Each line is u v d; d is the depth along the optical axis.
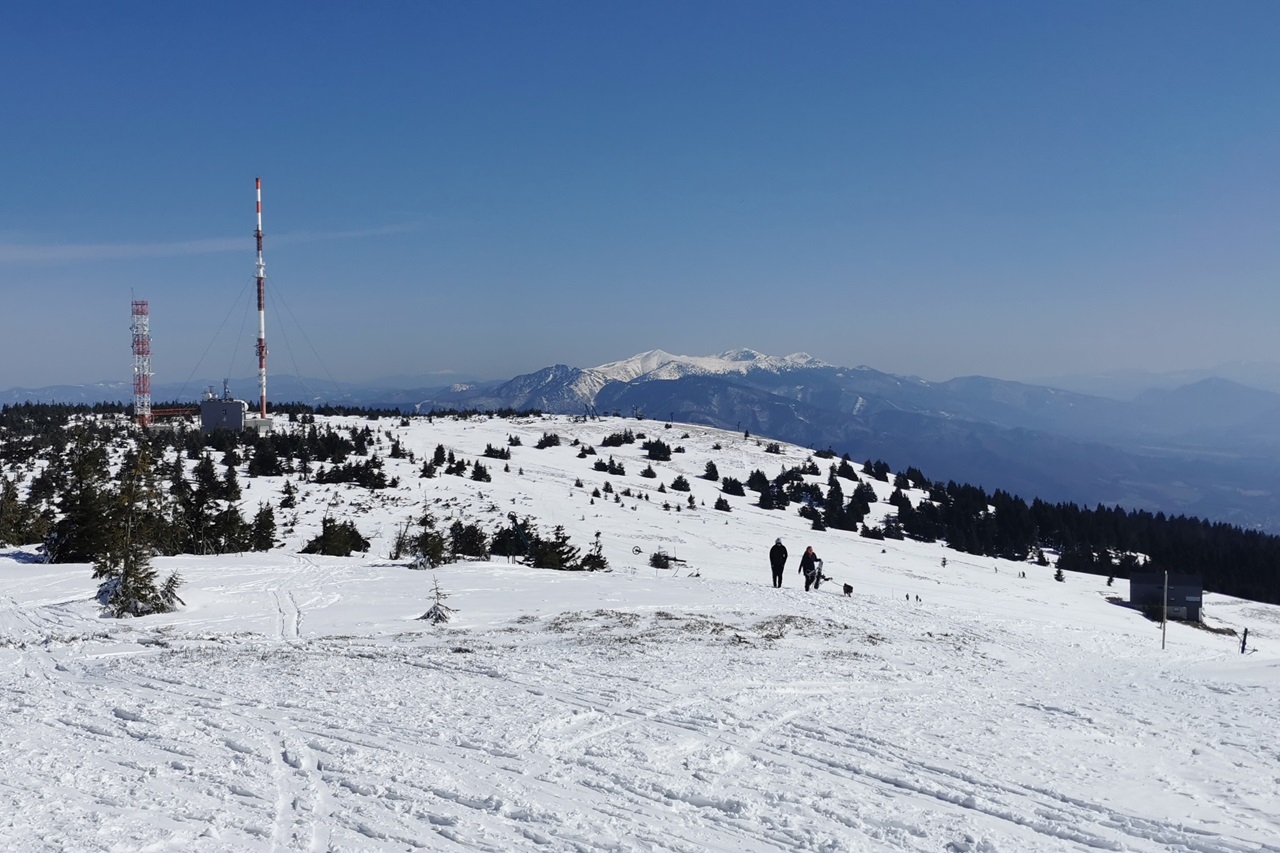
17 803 7.47
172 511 47.56
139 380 124.88
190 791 7.95
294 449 105.50
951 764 9.35
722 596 29.48
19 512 48.22
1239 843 7.09
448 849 6.62
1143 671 19.39
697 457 158.50
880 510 133.62
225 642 19.64
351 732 10.33
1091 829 7.39
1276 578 117.50
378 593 28.53
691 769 9.00
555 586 31.16
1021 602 54.16
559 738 10.24
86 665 16.42
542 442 152.38
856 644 20.66
